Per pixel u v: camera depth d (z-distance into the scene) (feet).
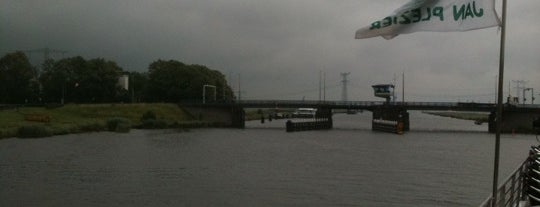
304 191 143.33
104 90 516.32
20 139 277.03
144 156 219.61
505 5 36.94
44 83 517.96
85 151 230.68
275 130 433.07
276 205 125.70
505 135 391.45
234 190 144.36
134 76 647.15
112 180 157.89
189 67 576.61
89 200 129.59
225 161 208.85
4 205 121.90
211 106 479.82
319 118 483.10
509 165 205.16
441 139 345.92
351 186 151.94
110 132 350.84
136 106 449.48
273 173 176.65
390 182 159.53
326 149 265.34
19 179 155.33
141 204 126.11
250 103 472.44
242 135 363.35
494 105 415.23
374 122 471.21
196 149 255.29
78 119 373.81
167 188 146.61
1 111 353.10
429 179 166.30
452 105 431.02
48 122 338.13
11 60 488.44
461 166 199.31
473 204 129.70
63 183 150.92
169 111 465.47
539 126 85.40
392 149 267.80
